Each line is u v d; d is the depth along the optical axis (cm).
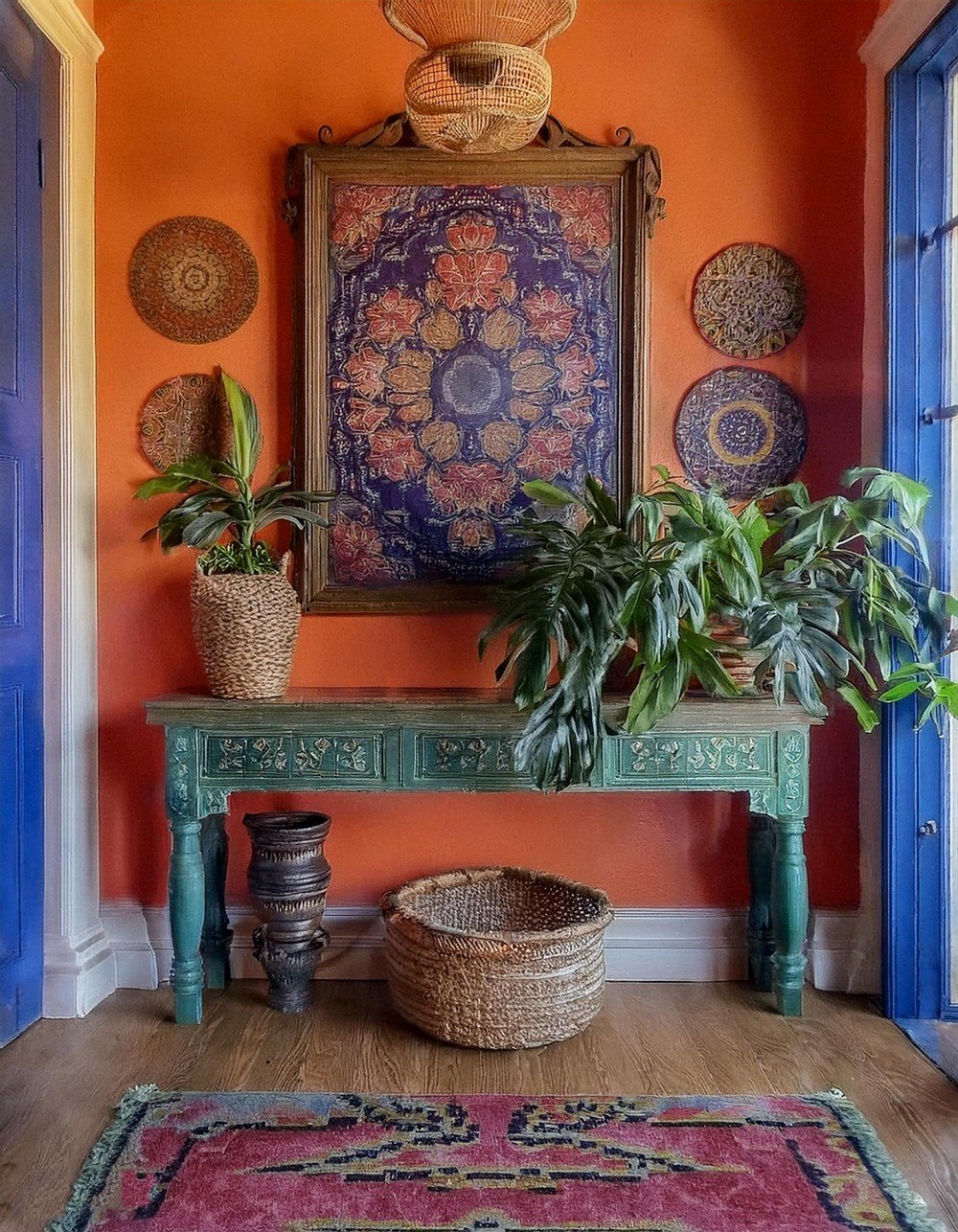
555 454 268
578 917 248
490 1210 166
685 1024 240
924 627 233
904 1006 245
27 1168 178
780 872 240
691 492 229
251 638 235
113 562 268
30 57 240
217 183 267
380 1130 189
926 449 249
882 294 255
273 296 268
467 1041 222
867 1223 163
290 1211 165
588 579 219
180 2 266
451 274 267
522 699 209
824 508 223
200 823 251
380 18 267
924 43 234
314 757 232
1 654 227
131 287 266
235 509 247
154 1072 213
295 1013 246
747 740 233
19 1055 222
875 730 262
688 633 217
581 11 267
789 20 267
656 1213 165
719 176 268
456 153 261
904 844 246
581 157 263
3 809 228
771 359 268
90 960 253
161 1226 162
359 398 267
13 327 234
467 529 268
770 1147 184
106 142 267
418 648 268
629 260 265
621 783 232
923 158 248
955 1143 188
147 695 268
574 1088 207
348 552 268
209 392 266
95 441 266
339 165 264
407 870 272
